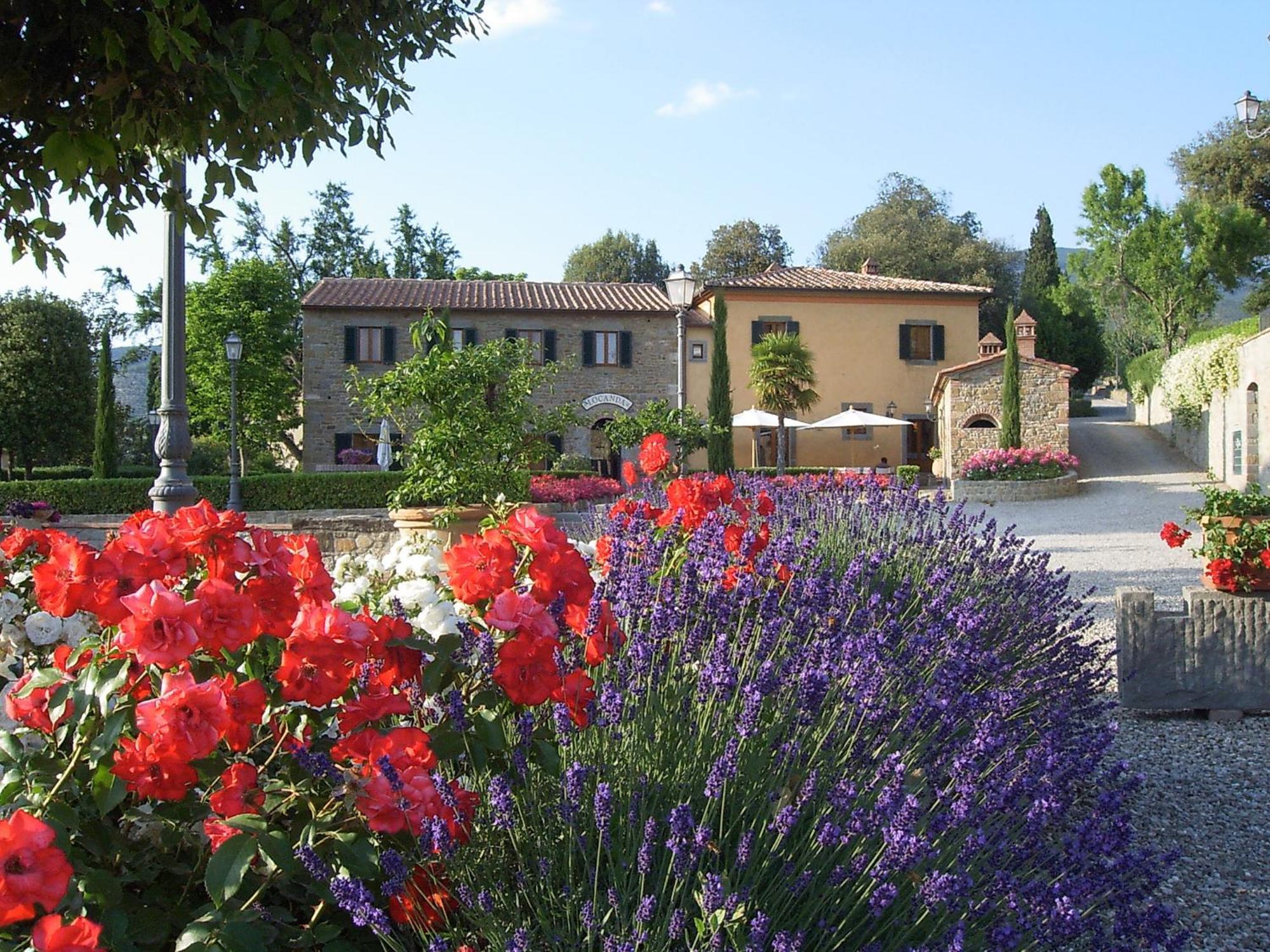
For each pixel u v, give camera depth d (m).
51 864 1.47
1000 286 48.69
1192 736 5.36
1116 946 2.28
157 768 1.86
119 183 4.30
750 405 31.80
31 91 3.70
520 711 2.45
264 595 2.05
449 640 2.32
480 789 2.25
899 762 2.41
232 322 32.94
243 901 1.94
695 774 2.40
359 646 2.05
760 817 2.26
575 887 2.04
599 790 1.98
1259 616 5.60
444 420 9.03
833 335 32.44
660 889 1.99
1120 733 5.45
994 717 2.91
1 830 1.46
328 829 2.00
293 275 46.66
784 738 2.57
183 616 1.84
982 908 2.12
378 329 29.77
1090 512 20.12
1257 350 19.38
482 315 30.25
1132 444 30.67
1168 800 4.34
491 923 1.85
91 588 2.01
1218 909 3.25
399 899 1.93
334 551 12.60
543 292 32.12
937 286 33.16
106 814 1.86
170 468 8.62
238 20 3.45
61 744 2.09
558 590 2.55
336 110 4.05
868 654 2.88
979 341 33.00
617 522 4.14
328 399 29.55
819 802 2.39
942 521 6.03
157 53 3.18
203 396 33.31
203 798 2.08
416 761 2.03
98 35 3.51
